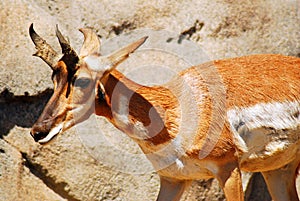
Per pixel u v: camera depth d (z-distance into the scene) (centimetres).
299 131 1848
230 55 2184
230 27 2203
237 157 1778
